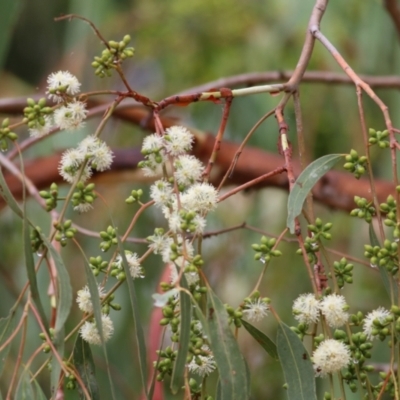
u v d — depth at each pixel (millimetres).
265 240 1017
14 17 1497
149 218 1847
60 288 1004
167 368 1011
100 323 1003
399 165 1664
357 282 1785
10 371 1578
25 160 1606
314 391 1006
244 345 1862
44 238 1017
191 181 1010
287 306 1835
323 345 995
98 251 1806
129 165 1438
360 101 1035
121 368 1769
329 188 1375
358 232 1773
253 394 1872
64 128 1026
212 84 1463
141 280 1777
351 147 1876
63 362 1010
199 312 987
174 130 1015
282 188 1438
